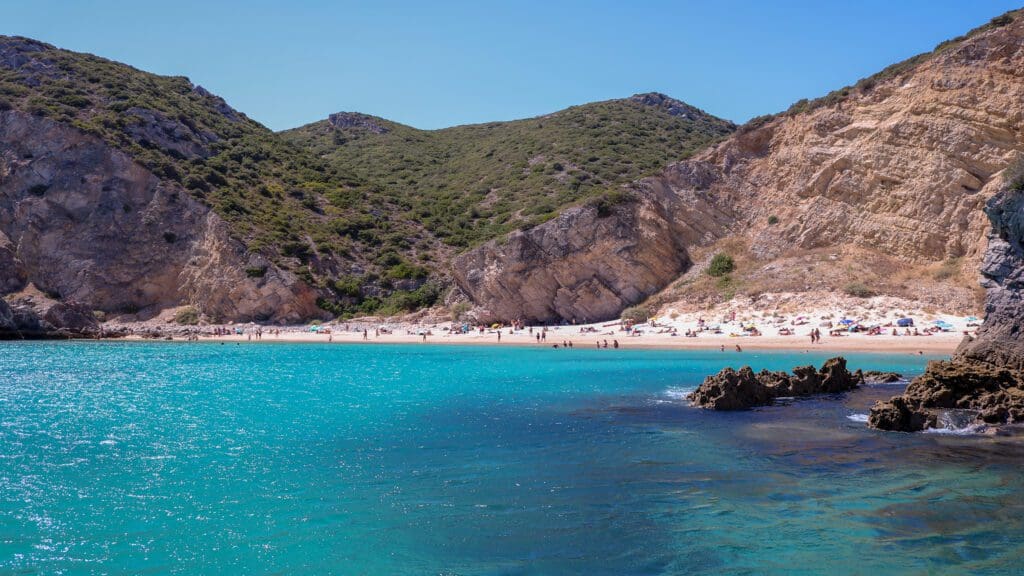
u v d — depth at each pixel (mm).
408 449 17172
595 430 19234
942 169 52469
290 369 38438
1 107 79750
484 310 65500
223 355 48969
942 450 16281
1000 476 13922
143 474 14977
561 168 99688
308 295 72312
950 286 48844
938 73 54656
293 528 11570
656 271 61656
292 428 20094
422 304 73562
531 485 13828
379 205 93062
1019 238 22922
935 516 11617
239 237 73062
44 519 12078
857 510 11984
